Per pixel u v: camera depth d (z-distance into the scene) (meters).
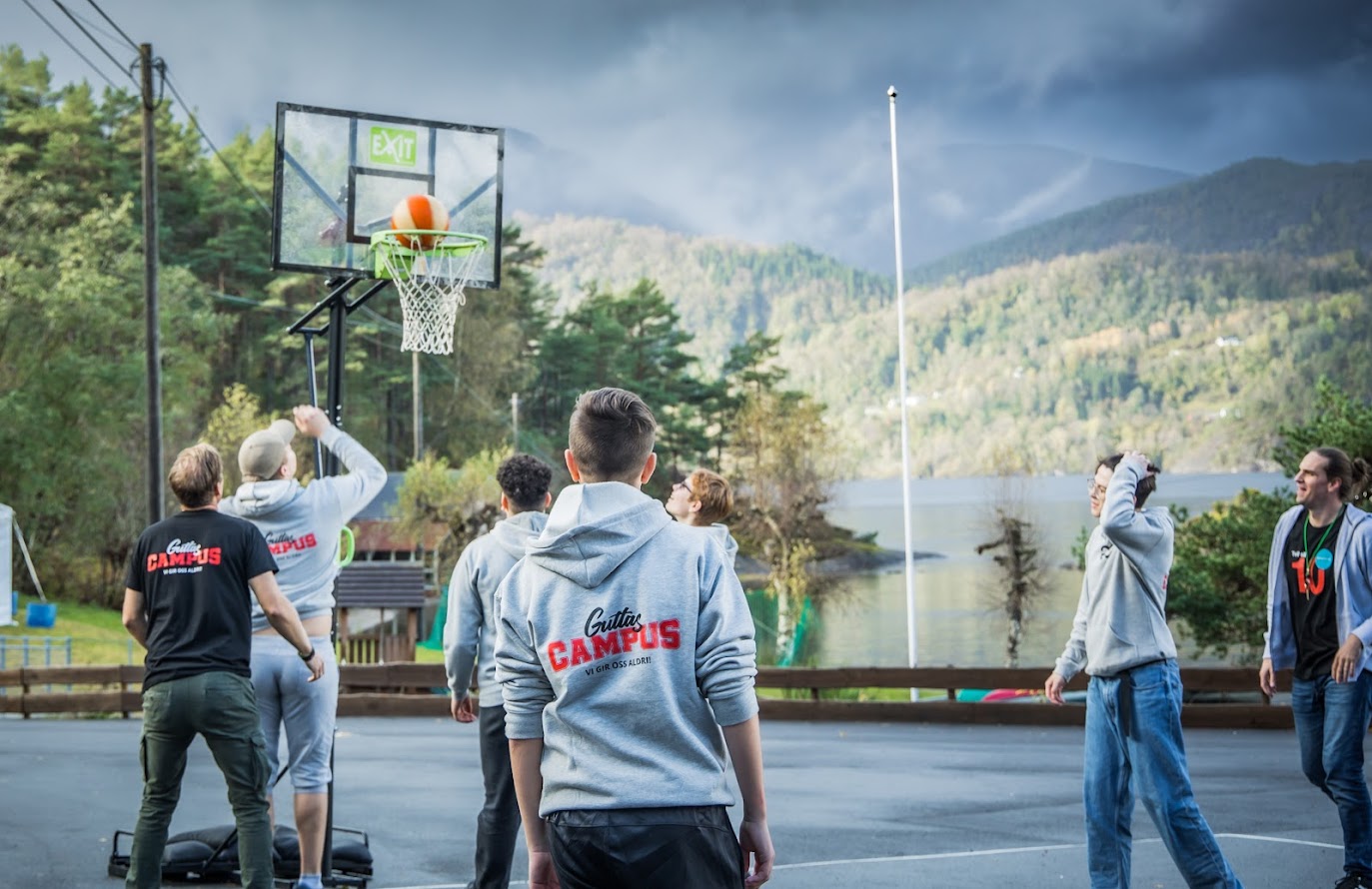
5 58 74.19
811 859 6.70
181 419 57.53
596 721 2.79
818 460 50.28
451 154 7.02
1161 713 4.96
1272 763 10.32
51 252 56.50
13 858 6.51
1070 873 6.34
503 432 74.62
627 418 2.94
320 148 6.72
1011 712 13.77
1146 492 5.19
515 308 80.19
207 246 73.81
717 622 2.80
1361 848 5.57
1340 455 5.67
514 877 6.34
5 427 50.09
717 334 144.75
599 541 2.83
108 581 52.34
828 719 14.15
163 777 4.91
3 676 17.03
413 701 15.02
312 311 6.56
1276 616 5.90
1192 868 4.89
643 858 2.70
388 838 7.25
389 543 44.97
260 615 5.48
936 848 6.98
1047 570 47.84
